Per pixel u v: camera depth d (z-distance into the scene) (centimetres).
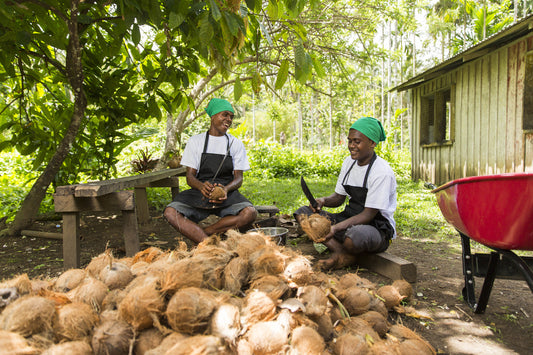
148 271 199
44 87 592
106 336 139
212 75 855
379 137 345
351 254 351
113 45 370
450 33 2052
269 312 159
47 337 135
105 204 338
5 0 289
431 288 310
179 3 273
